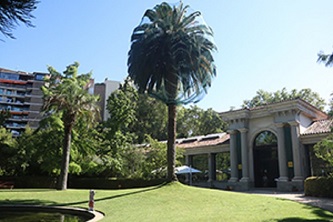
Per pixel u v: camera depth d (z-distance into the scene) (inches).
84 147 1192.2
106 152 1317.7
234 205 551.8
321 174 988.6
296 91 1843.0
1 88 3703.3
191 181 1289.4
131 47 770.2
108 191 764.6
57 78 1128.8
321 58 525.0
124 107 1387.8
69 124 956.0
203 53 741.3
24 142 1307.8
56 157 1158.3
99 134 1347.2
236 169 1157.1
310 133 1002.7
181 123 2231.8
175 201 586.2
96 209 550.0
